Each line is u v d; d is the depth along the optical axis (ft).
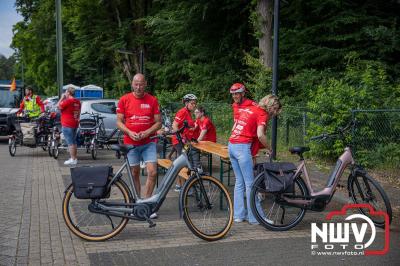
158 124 20.15
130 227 19.98
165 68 82.58
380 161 32.58
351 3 54.90
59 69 63.98
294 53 56.65
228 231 19.11
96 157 42.80
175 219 21.31
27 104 46.52
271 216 20.90
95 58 109.70
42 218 21.34
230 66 70.54
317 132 35.29
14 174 33.32
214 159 40.11
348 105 34.68
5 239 18.22
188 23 71.97
